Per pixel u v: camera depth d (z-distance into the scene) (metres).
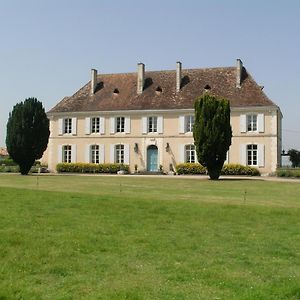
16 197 15.45
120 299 6.27
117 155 44.69
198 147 32.06
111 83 47.19
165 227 11.29
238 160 41.38
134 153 43.97
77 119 45.72
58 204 14.14
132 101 44.66
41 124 39.00
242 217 12.69
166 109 42.97
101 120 44.97
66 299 6.29
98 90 46.91
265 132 40.75
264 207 14.30
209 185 25.50
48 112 46.53
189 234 10.59
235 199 17.47
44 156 52.22
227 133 31.94
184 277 7.36
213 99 31.95
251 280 7.22
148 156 43.81
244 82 43.16
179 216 12.62
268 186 25.17
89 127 45.28
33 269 7.72
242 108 41.22
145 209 13.53
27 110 38.47
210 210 13.52
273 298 6.32
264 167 40.56
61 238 9.76
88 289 6.73
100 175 38.41
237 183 27.45
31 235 9.91
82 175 38.03
